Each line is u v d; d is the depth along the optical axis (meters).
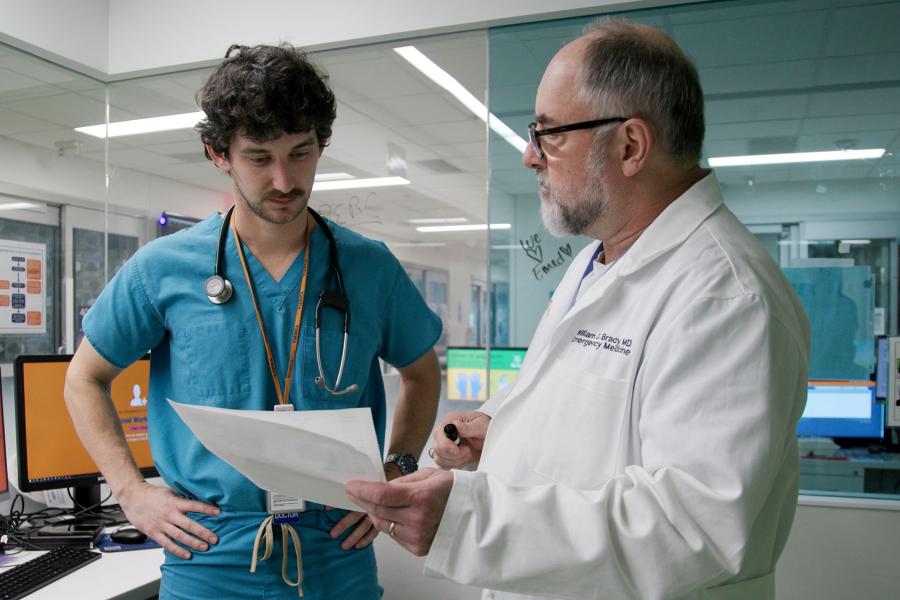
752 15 2.04
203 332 1.12
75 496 1.84
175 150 3.46
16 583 1.35
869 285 2.02
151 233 3.69
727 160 2.10
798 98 2.04
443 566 0.72
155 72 2.57
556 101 0.87
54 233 3.42
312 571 1.08
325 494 0.83
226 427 0.81
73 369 1.20
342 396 1.16
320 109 1.04
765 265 0.80
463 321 4.09
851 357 2.02
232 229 1.17
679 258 0.82
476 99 3.12
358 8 2.28
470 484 0.74
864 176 2.01
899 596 1.91
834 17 2.00
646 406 0.75
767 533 0.80
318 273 1.18
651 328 0.82
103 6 2.55
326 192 3.25
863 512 1.93
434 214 3.80
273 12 2.37
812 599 1.97
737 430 0.68
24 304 3.26
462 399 3.02
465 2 2.17
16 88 2.75
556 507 0.71
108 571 1.46
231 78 1.00
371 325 1.24
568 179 0.88
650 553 0.67
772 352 0.71
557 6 2.08
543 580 0.70
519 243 2.31
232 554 1.06
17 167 3.26
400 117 3.36
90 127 3.19
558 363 0.94
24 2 2.23
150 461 1.86
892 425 1.99
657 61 0.83
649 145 0.83
